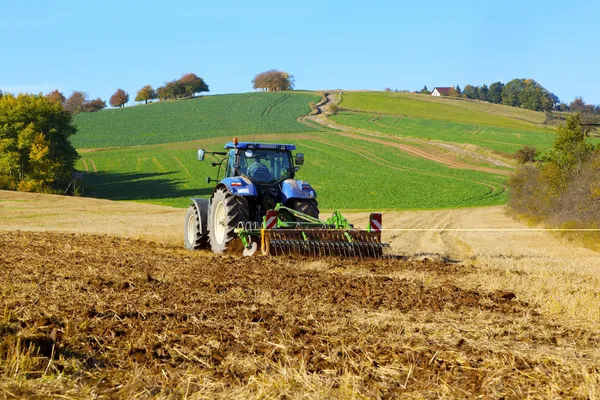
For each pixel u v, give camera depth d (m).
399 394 6.80
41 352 7.55
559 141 55.78
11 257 19.34
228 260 19.27
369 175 106.94
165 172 113.88
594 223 34.19
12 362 6.97
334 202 88.44
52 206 64.69
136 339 8.62
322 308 11.38
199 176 110.75
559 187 50.69
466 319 10.92
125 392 6.49
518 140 138.00
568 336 9.80
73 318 9.70
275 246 20.28
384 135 145.12
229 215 21.39
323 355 8.05
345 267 18.30
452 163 117.06
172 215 58.22
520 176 59.50
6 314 9.62
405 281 15.73
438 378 7.29
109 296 11.88
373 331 9.66
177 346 8.31
